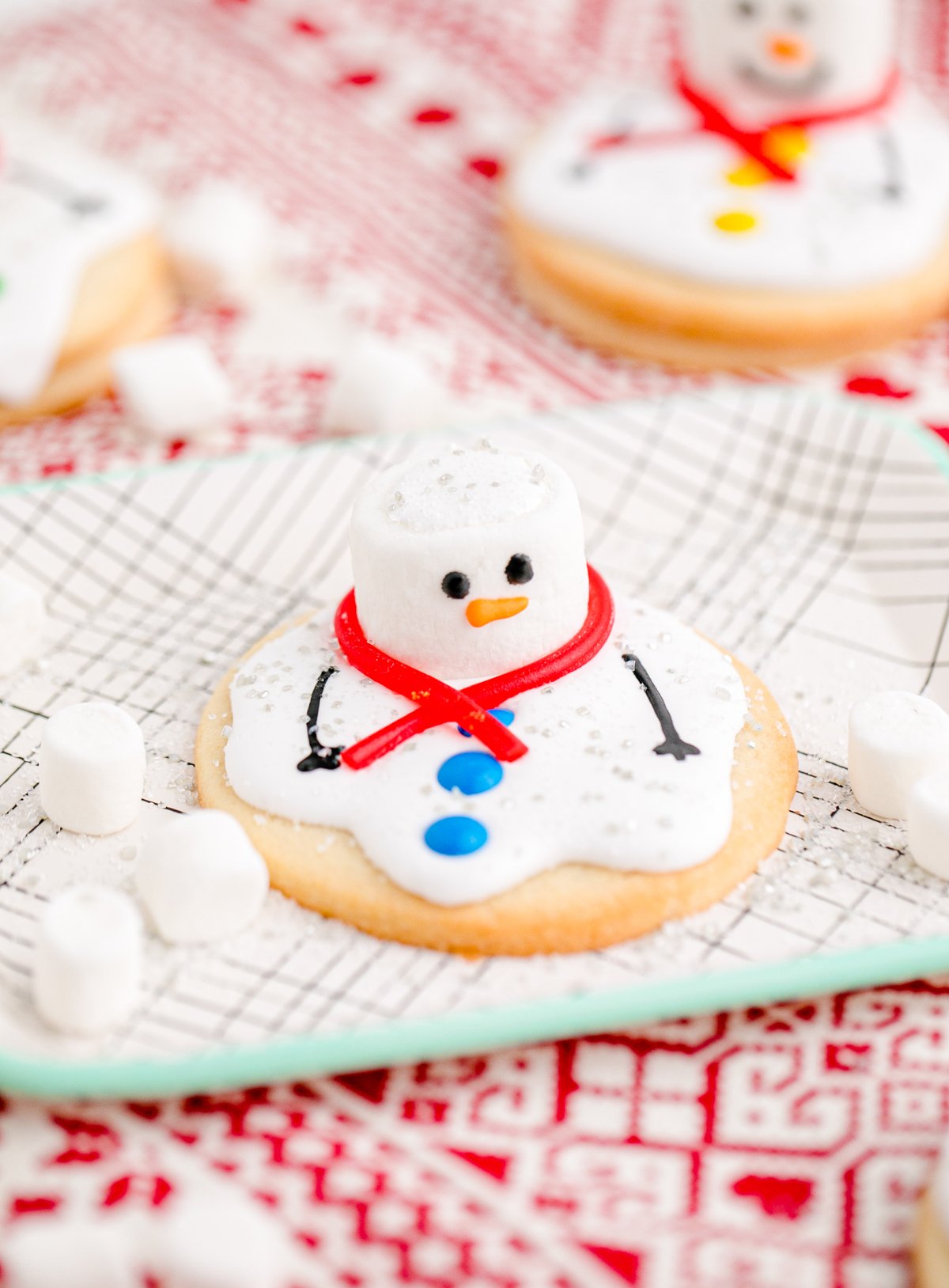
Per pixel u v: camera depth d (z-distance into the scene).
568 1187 0.35
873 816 0.38
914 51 0.59
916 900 0.37
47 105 0.57
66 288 0.48
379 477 0.39
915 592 0.42
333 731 0.38
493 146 0.56
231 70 0.59
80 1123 0.35
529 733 0.38
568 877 0.37
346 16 0.63
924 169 0.50
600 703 0.39
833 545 0.43
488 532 0.38
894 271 0.48
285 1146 0.35
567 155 0.52
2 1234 0.34
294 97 0.58
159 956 0.37
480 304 0.51
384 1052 0.35
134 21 0.62
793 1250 0.34
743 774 0.38
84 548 0.43
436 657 0.38
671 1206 0.35
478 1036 0.35
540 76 0.59
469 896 0.36
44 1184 0.35
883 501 0.43
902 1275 0.34
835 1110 0.36
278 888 0.37
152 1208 0.34
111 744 0.38
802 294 0.48
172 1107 0.36
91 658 0.41
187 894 0.36
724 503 0.44
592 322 0.50
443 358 0.49
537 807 0.37
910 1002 0.37
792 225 0.49
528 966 0.36
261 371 0.49
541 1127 0.35
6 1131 0.35
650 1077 0.36
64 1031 0.36
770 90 0.50
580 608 0.39
